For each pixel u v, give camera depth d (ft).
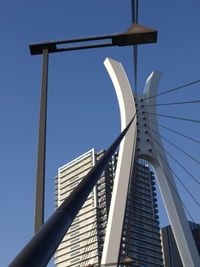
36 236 10.51
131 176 138.21
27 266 8.98
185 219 149.59
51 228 11.34
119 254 118.21
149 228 431.02
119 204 129.18
